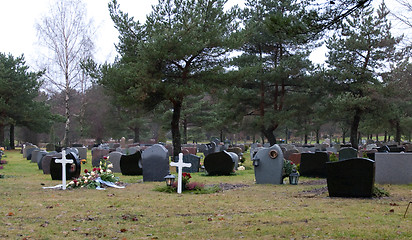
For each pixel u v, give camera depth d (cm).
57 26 3875
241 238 654
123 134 6219
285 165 1606
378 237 636
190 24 2239
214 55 2486
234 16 2512
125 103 2478
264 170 1569
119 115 5831
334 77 3509
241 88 3475
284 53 3594
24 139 6812
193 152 3488
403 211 861
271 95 3709
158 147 1608
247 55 3500
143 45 2253
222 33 2408
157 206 971
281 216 830
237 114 3731
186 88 2320
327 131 8738
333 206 944
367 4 846
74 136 7931
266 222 773
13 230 690
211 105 5456
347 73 3375
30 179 1722
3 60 4506
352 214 835
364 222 749
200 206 974
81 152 3058
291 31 904
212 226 746
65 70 3969
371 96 3322
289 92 3641
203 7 2356
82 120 5553
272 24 926
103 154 2561
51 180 1666
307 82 3469
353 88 3447
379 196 1101
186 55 2292
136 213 875
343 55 3438
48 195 1166
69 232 691
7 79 4291
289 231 689
